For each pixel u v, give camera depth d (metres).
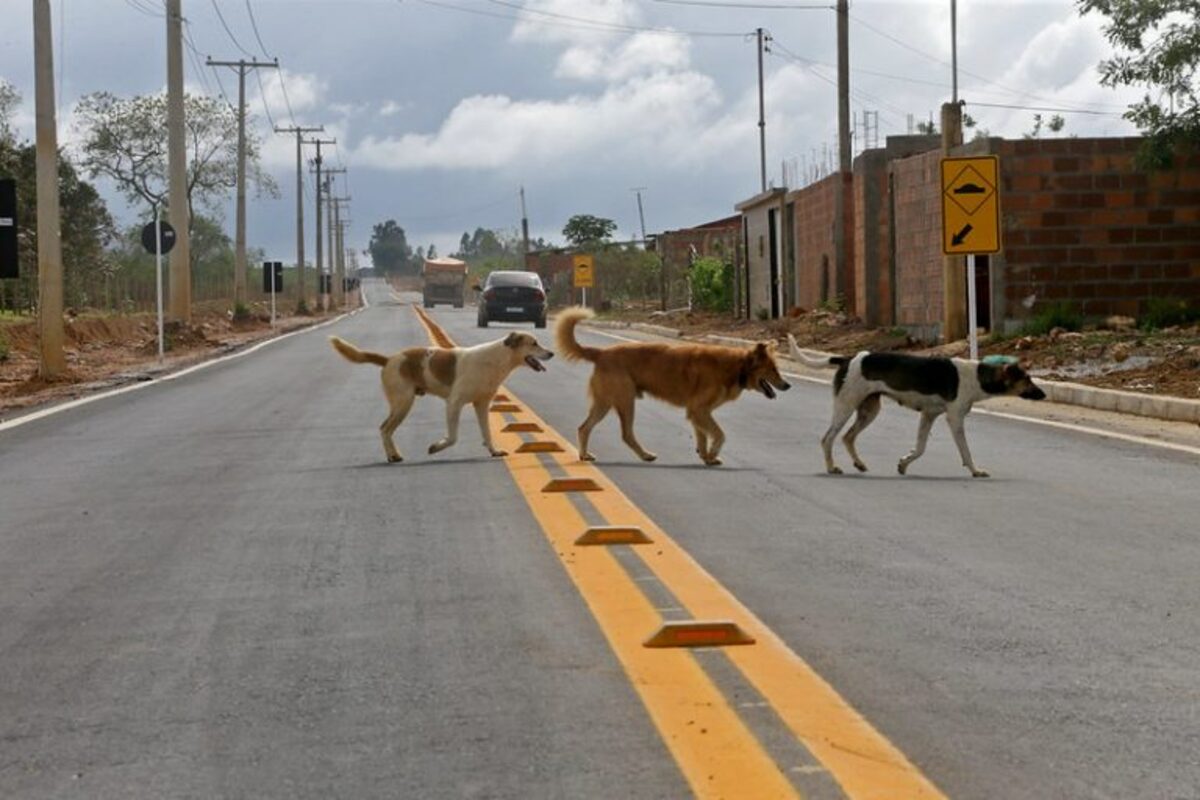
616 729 5.27
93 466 14.17
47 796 4.81
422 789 4.73
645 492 11.30
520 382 23.70
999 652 6.34
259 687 6.02
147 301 70.62
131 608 7.67
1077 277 25.98
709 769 4.79
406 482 12.12
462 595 7.63
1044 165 25.88
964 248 21.12
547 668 6.12
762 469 12.97
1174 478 12.14
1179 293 25.98
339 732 5.37
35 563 9.10
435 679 6.03
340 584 8.05
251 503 11.27
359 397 21.53
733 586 7.72
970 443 15.06
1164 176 25.83
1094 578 7.93
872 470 12.96
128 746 5.31
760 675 5.89
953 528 9.59
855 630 6.73
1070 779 4.73
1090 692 5.71
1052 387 19.72
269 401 21.31
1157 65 24.28
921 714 5.43
